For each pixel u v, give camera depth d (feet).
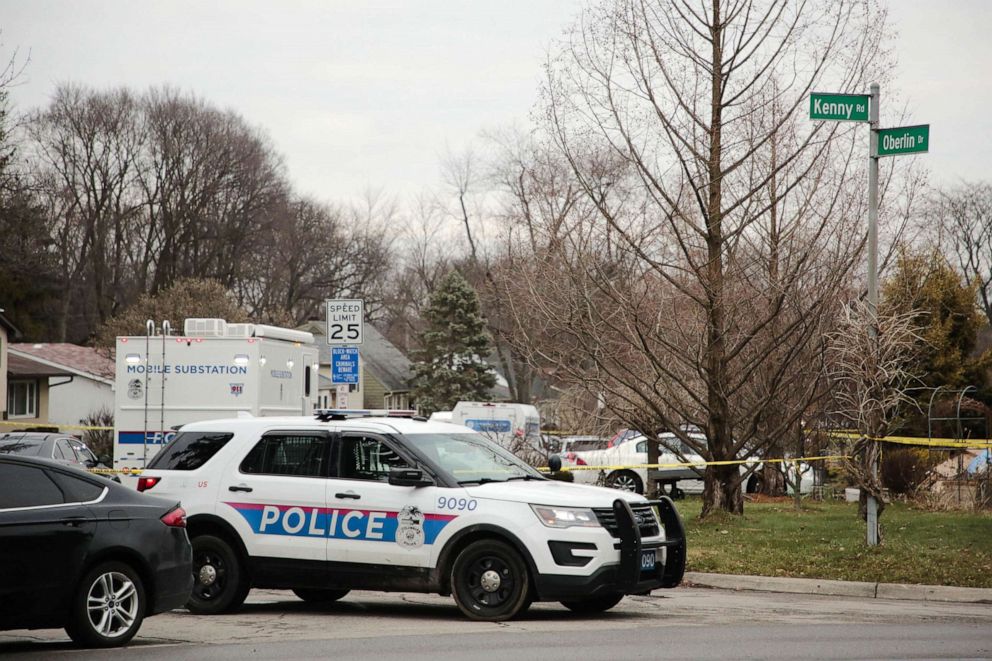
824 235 75.61
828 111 62.44
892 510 92.38
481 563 45.14
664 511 48.39
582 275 78.07
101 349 212.84
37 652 38.50
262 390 88.28
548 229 78.64
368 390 312.91
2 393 188.24
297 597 56.24
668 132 75.51
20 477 38.70
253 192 299.79
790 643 38.99
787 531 73.26
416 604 52.47
